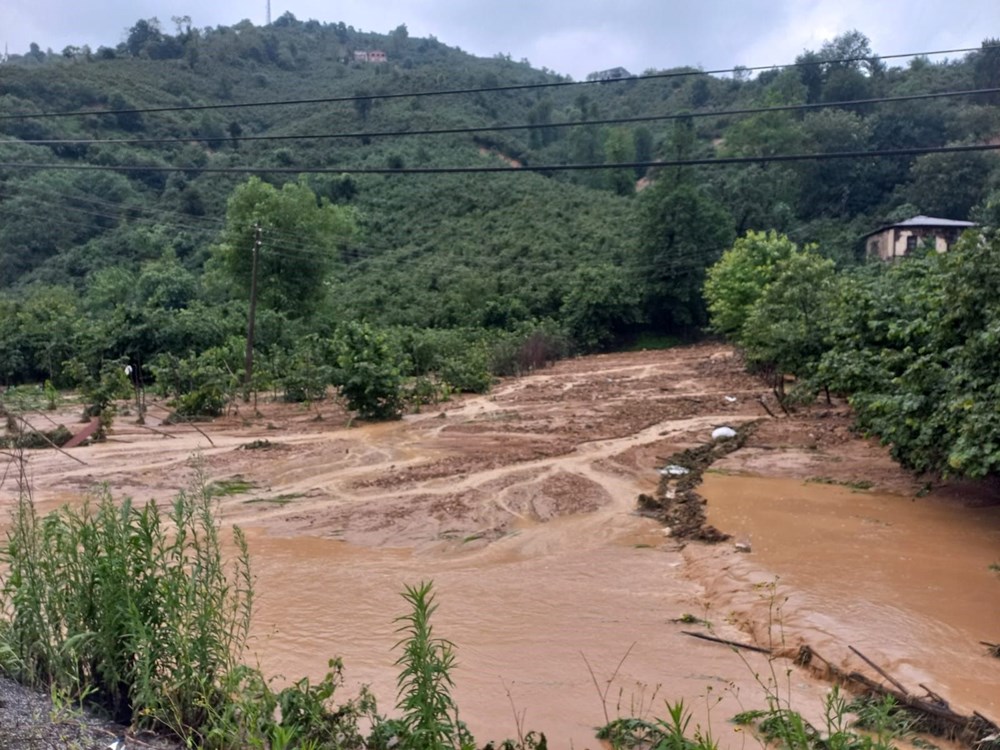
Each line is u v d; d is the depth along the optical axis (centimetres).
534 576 886
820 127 5944
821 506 1142
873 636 675
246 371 2853
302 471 1437
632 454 1538
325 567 922
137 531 516
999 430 920
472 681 624
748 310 2894
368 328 2212
